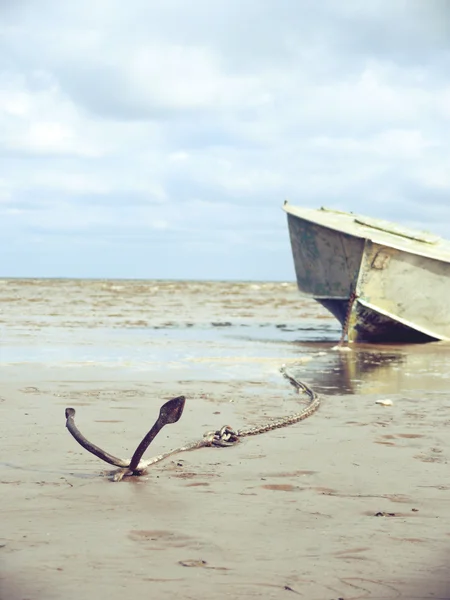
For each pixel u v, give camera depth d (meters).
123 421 7.78
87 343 17.50
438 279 18.56
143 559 3.74
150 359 14.37
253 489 5.20
